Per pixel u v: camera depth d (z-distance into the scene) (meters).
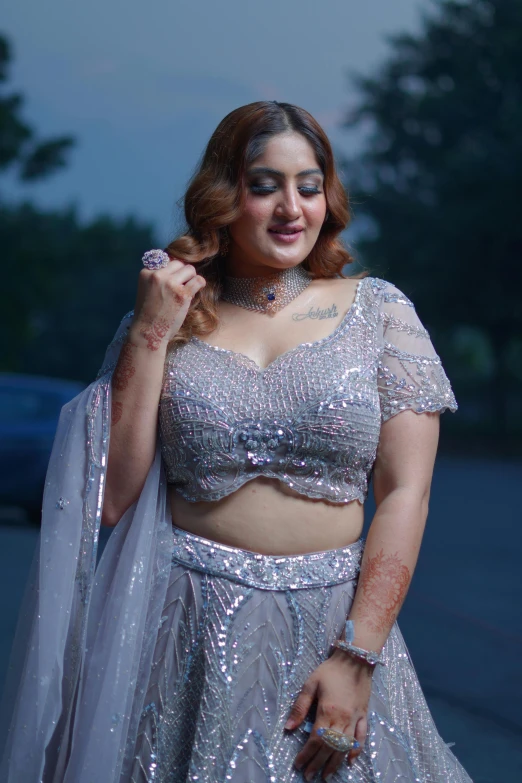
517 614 6.82
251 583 2.30
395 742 2.29
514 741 4.45
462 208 27.78
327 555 2.35
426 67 30.91
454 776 2.39
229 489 2.34
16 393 11.59
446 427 34.34
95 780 2.25
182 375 2.42
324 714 2.20
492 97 29.38
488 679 5.35
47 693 2.34
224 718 2.23
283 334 2.48
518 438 32.19
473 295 29.78
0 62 28.58
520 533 11.04
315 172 2.47
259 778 2.20
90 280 63.12
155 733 2.30
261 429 2.32
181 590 2.36
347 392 2.33
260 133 2.45
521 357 43.41
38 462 11.21
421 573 8.41
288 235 2.47
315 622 2.30
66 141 29.56
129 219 61.97
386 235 29.94
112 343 2.60
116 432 2.45
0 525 11.32
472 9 29.92
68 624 2.41
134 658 2.32
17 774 2.31
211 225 2.49
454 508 13.91
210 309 2.53
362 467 2.38
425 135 30.78
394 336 2.46
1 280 30.89
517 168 26.53
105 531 7.35
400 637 2.46
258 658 2.27
